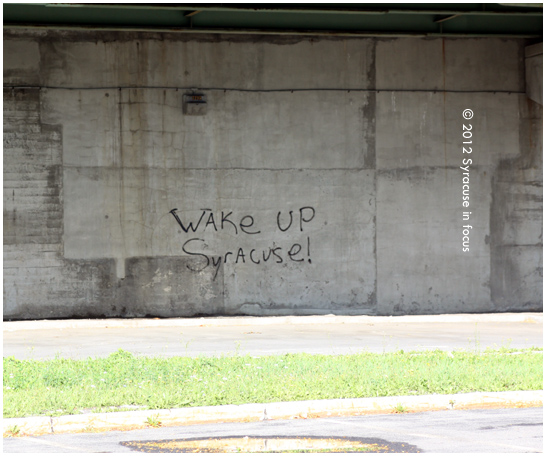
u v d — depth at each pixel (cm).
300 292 1748
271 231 1741
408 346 1309
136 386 881
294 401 807
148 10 1673
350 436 718
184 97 1708
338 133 1762
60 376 939
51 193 1659
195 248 1716
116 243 1686
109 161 1684
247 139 1734
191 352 1236
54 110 1659
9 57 1641
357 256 1767
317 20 1736
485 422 775
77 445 690
